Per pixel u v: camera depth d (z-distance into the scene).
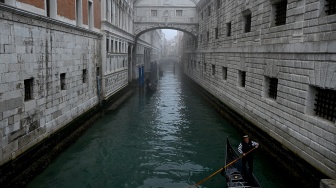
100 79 16.36
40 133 8.66
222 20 17.45
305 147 7.58
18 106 7.39
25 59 7.71
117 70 20.50
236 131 13.09
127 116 15.85
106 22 16.59
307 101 7.62
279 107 9.19
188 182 8.12
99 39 15.86
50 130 9.37
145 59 41.78
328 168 6.57
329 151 6.56
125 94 22.81
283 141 8.85
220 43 18.02
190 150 10.66
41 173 8.25
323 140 6.80
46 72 9.04
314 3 7.32
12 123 7.13
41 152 8.52
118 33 21.05
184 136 12.32
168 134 12.61
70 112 11.29
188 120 15.18
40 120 8.66
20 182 7.12
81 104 12.72
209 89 21.53
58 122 10.05
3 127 6.76
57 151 9.60
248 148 7.37
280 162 8.59
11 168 6.98
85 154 10.01
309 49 7.40
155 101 21.05
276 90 9.95
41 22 8.55
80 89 12.57
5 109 6.84
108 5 17.69
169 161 9.61
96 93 15.32
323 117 7.16
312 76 7.37
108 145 11.03
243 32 13.28
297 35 8.14
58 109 10.06
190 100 21.75
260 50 10.75
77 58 12.10
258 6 11.17
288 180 7.96
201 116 16.14
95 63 15.08
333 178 6.39
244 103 12.81
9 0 6.96
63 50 10.45
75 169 8.76
